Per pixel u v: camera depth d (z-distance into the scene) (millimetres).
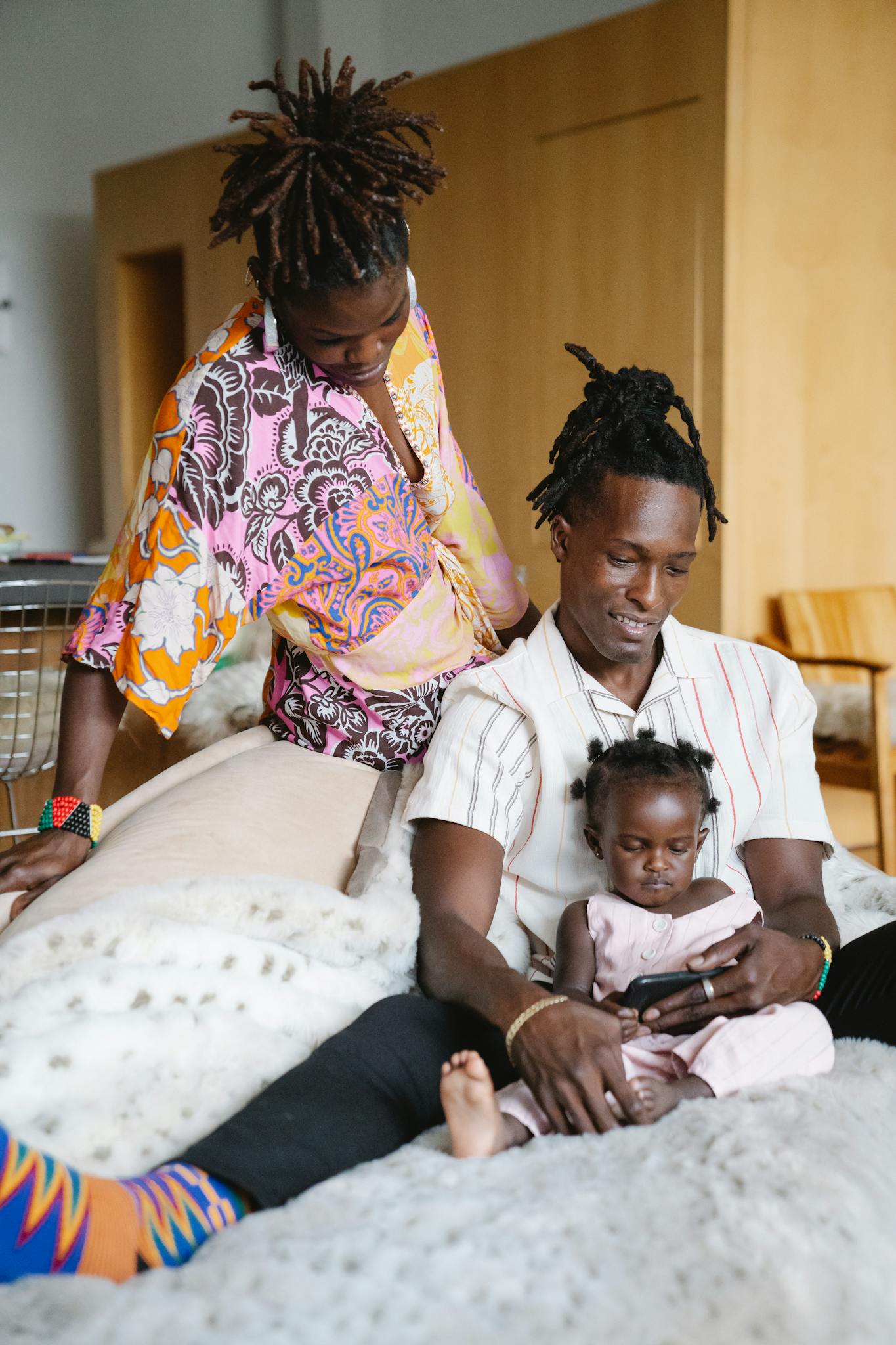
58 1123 1062
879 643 3746
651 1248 941
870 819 3809
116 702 1394
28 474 6422
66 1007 1141
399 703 1552
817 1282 916
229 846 1399
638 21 3617
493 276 4109
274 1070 1179
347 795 1511
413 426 1496
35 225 6371
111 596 1386
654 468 1374
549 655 1486
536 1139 1148
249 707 2656
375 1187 1038
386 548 1477
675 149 3566
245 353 1369
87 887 1305
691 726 1475
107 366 5609
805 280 3676
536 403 4035
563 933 1427
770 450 3645
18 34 6375
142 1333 835
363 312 1290
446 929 1329
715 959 1271
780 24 3516
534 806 1469
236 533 1370
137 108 6090
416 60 5250
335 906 1323
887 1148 1117
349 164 1269
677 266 3596
